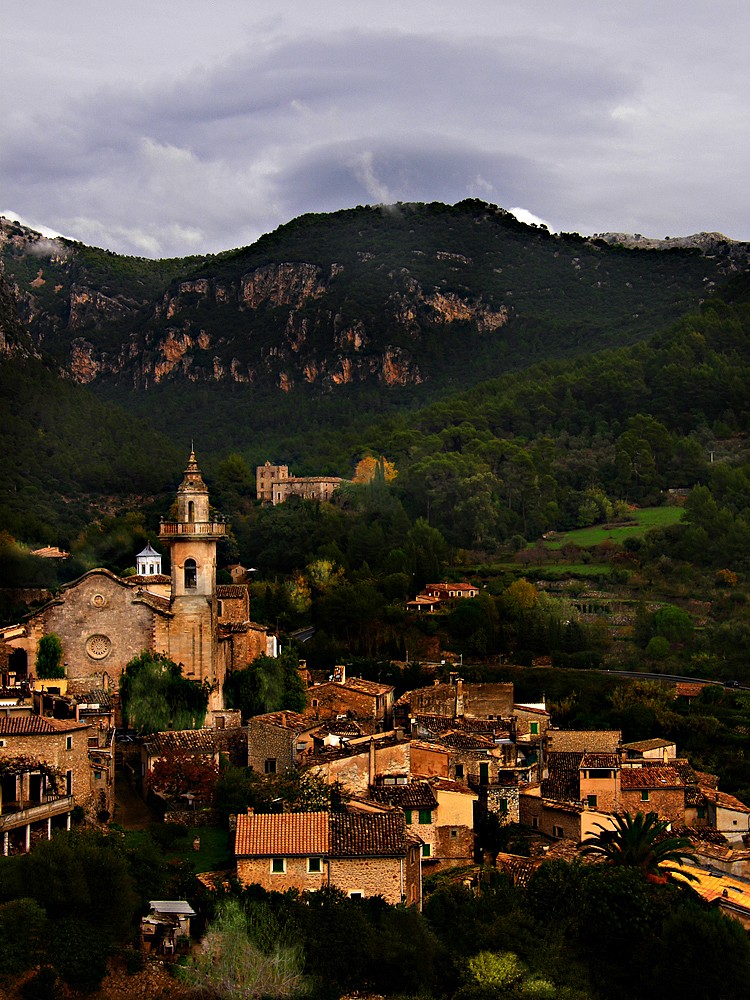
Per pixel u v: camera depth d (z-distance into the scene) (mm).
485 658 174875
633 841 82188
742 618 195875
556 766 104438
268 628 134750
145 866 74250
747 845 98125
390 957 67500
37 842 72812
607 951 74312
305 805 83250
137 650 112562
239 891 71562
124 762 102562
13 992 62406
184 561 113938
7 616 169625
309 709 121500
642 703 142625
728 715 144000
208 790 91500
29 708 92750
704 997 69562
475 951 71875
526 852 91625
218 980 64500
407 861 74125
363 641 176125
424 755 100625
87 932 65938
